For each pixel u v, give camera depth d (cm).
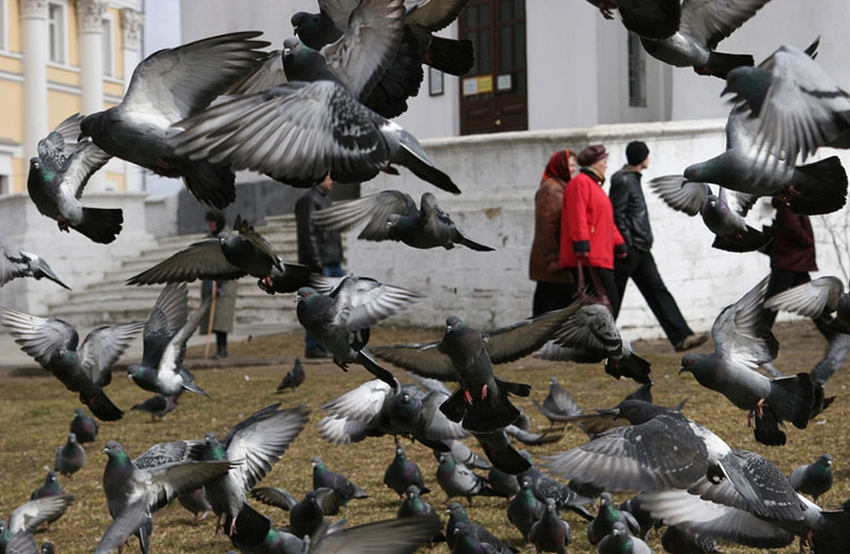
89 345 702
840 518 487
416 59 482
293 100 392
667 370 1308
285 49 435
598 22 2000
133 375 727
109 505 520
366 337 515
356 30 452
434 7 492
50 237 2386
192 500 827
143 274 556
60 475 1030
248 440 573
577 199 1243
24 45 3747
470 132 2162
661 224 1625
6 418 1325
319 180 396
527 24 2080
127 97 450
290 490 895
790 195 479
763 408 566
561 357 605
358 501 862
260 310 2033
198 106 452
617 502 837
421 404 634
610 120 2017
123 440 1159
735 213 565
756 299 574
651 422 470
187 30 2536
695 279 1645
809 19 1778
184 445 587
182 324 746
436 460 986
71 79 3903
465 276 1741
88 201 2419
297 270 514
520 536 759
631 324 1616
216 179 454
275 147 385
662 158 1634
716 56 501
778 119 412
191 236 2505
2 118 3697
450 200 1761
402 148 416
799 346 1464
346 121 401
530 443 812
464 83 2164
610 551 600
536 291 1330
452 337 509
